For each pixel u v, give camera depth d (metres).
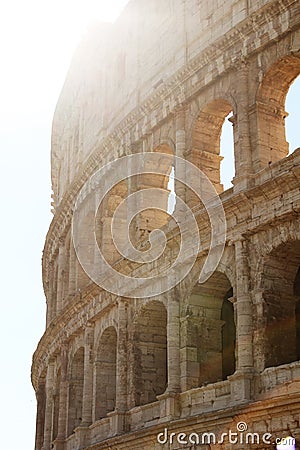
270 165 48.31
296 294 51.81
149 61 65.06
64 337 71.56
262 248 47.50
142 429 51.44
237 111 51.69
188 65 56.50
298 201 45.25
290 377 43.69
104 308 62.53
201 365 51.62
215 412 45.38
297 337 51.62
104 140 67.56
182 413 50.47
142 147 62.56
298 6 49.03
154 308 57.75
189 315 52.28
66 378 71.00
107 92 73.06
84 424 63.31
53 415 75.19
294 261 47.81
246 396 45.12
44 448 76.38
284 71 50.75
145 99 61.72
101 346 63.94
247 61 52.12
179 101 57.53
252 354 46.22
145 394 57.09
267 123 50.84
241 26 52.19
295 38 49.16
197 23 59.22
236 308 47.66
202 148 56.47
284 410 41.88
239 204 48.44
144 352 58.00
